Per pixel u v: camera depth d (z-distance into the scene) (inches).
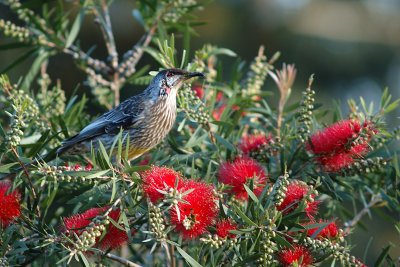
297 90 909.8
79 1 475.2
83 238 282.2
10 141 308.0
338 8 973.8
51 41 467.8
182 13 476.7
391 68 957.8
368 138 343.9
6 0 459.2
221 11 957.8
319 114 402.3
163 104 424.5
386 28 975.6
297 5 973.2
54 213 385.1
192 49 936.3
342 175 352.2
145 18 479.8
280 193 295.1
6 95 407.5
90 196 311.9
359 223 400.2
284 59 946.7
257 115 407.8
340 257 295.4
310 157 353.4
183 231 293.9
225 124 374.3
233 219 302.2
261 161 369.1
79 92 914.7
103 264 327.6
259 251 295.1
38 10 692.7
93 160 302.5
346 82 946.7
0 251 306.0
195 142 368.5
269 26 954.7
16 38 468.1
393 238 713.6
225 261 315.9
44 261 329.1
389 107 353.1
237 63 429.7
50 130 381.4
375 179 394.6
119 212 306.5
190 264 289.6
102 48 949.8
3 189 315.6
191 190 285.7
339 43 950.4
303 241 297.4
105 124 422.6
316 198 373.7
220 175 333.7
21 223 324.8
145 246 372.2
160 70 388.5
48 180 299.4
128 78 480.7
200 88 427.8
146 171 319.9
